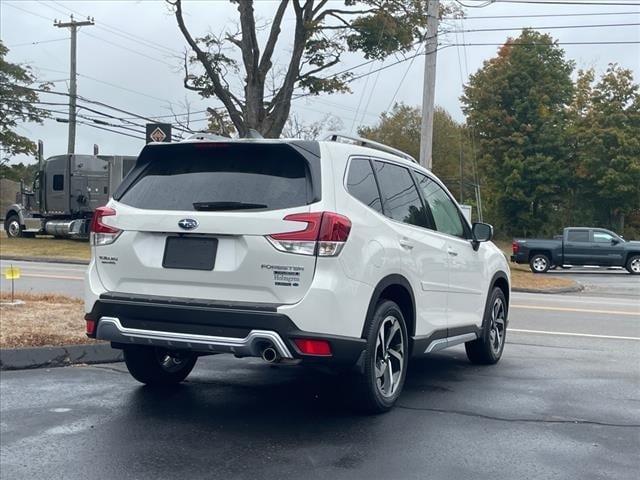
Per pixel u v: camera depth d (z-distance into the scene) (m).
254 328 5.34
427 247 6.82
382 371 6.11
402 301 6.48
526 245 31.28
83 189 32.41
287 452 5.22
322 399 6.70
